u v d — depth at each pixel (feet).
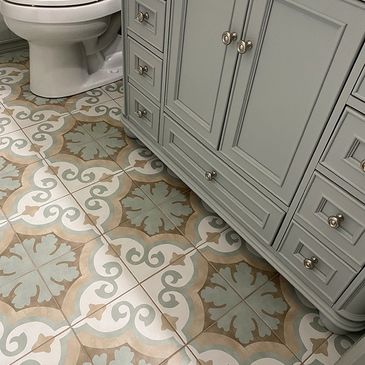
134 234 3.90
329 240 2.88
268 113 2.88
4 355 2.99
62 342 3.10
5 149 4.55
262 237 3.53
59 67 5.04
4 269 3.50
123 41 4.02
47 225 3.87
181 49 3.35
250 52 2.73
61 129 4.88
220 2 2.77
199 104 3.47
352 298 2.97
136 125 4.62
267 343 3.27
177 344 3.19
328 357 3.23
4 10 4.15
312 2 2.23
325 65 2.34
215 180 3.76
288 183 2.98
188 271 3.67
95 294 3.41
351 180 2.53
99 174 4.42
